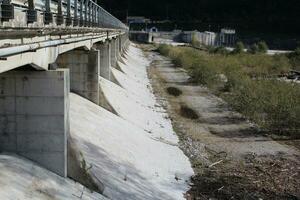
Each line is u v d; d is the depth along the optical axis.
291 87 48.28
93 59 30.52
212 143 32.66
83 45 26.36
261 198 23.20
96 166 20.33
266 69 77.81
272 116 38.94
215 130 36.47
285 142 33.88
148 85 57.00
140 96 45.66
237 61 83.31
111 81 42.84
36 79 16.23
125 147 25.38
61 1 18.61
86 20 27.27
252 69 78.31
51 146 16.73
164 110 42.59
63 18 18.56
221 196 23.09
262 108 40.97
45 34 15.34
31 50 13.45
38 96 16.34
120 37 71.94
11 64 12.50
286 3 186.12
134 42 145.12
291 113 37.44
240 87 52.72
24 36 13.02
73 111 25.30
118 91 39.19
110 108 32.12
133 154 25.17
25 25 12.72
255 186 24.75
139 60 90.62
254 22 186.00
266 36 168.50
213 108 44.84
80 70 30.66
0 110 16.31
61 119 16.56
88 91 30.97
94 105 29.91
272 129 37.03
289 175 26.75
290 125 37.41
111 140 24.94
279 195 23.73
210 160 28.73
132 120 33.28
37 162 16.81
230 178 25.67
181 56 87.56
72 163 17.77
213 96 51.84
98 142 23.22
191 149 30.52
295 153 31.19
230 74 60.47
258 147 32.22
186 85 59.94
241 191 23.91
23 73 16.16
